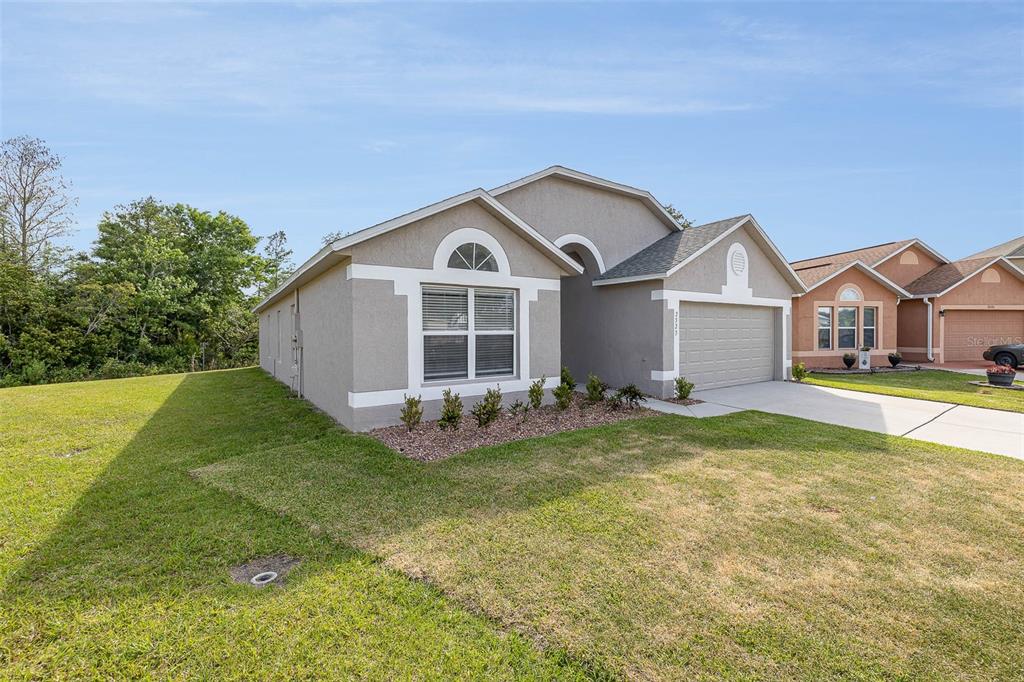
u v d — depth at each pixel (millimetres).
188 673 2881
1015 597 3566
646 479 6078
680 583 3756
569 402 10281
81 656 3035
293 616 3385
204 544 4461
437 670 2881
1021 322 21594
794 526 4738
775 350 15547
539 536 4551
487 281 9758
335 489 5824
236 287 35531
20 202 27953
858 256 23406
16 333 24141
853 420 9461
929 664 2912
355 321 8320
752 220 13852
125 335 27641
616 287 13438
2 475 6465
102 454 7531
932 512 5055
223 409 11328
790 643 3092
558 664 2934
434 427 8664
